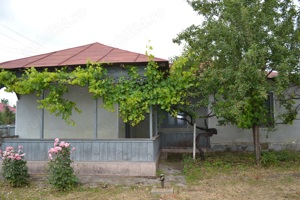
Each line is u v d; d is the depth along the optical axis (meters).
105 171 7.40
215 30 7.69
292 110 9.20
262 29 7.53
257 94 7.53
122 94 7.35
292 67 7.49
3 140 7.75
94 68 7.21
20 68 7.38
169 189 6.11
